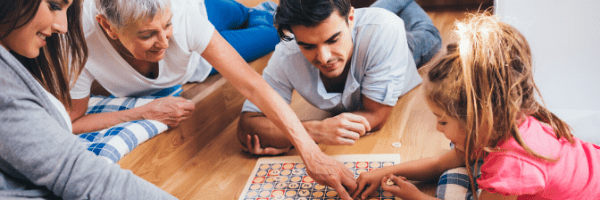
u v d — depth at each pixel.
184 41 1.22
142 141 1.24
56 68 0.97
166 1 1.03
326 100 1.49
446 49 0.89
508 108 0.78
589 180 0.80
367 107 1.46
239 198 1.16
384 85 1.38
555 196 0.81
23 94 0.63
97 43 1.25
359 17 1.40
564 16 1.05
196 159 1.45
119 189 0.71
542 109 0.87
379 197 1.10
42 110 0.67
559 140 0.85
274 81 1.48
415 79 1.82
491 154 0.81
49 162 0.65
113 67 1.33
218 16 2.01
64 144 0.67
